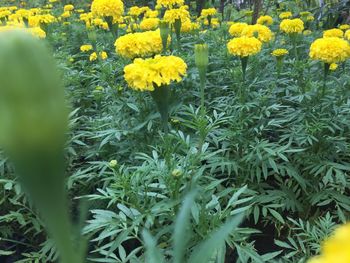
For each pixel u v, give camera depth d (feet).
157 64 6.01
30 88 0.85
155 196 6.24
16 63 0.83
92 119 10.74
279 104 10.29
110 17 11.71
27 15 17.01
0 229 8.56
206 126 6.91
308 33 16.01
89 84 12.45
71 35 18.63
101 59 12.51
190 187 5.89
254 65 11.50
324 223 6.78
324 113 9.32
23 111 0.85
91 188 9.10
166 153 6.37
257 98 9.91
